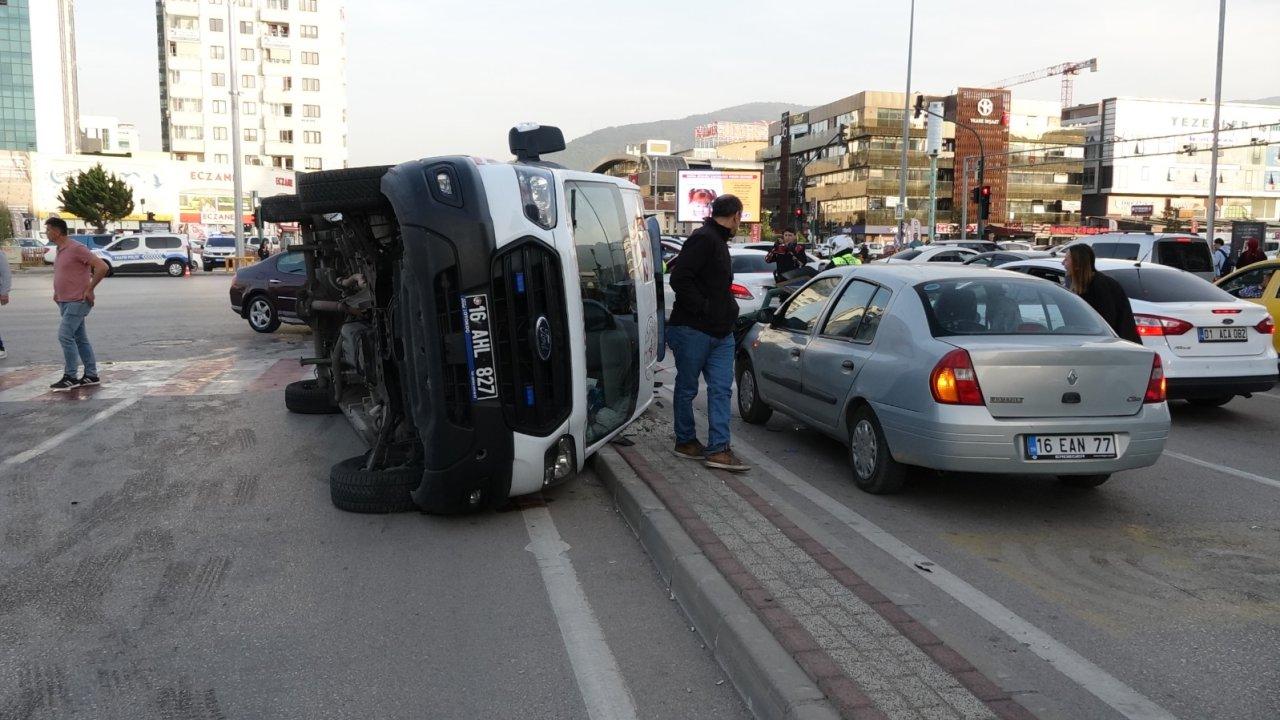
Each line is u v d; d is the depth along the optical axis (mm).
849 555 4781
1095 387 5250
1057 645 3760
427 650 3693
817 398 6680
